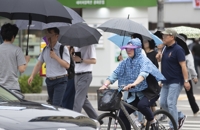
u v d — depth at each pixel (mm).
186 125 28094
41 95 39000
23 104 14953
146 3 43469
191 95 30219
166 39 22547
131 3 43562
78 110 24016
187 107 36406
